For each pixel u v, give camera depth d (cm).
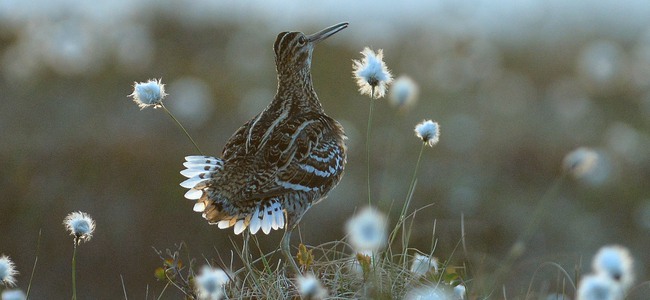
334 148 859
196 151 1585
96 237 1411
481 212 1539
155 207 1445
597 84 2153
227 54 2050
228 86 1872
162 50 2036
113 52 1914
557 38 2417
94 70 1825
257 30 2144
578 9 2578
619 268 673
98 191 1461
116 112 1714
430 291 684
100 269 1393
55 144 1546
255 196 789
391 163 1627
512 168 1694
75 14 2072
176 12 2159
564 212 1611
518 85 2119
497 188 1630
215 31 2138
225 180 784
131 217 1434
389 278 697
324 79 1922
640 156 1806
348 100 1862
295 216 837
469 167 1670
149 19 2139
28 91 1731
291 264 756
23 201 1438
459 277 724
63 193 1457
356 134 1680
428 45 2223
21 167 1479
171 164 1511
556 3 2623
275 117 859
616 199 1670
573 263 1463
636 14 2600
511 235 1523
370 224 651
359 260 705
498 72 2159
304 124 848
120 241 1410
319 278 736
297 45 894
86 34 1905
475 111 1944
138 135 1598
